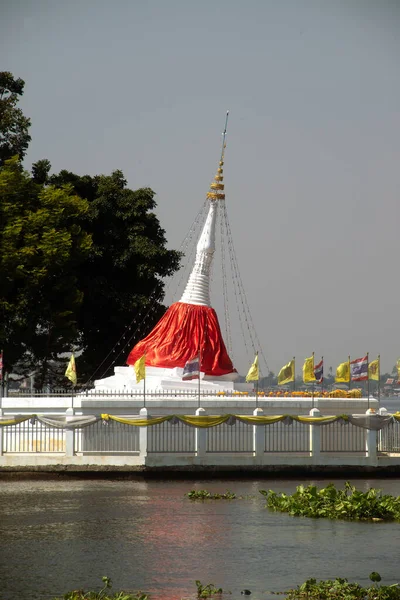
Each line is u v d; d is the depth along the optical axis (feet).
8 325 255.09
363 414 206.08
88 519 145.28
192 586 107.65
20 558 120.16
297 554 122.72
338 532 137.18
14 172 255.29
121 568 115.24
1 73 287.69
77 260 262.26
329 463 199.82
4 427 198.08
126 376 236.02
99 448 196.24
